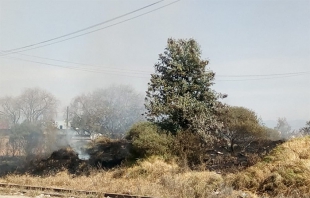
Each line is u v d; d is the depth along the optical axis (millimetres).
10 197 18234
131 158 27891
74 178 26141
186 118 28766
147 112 30094
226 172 23625
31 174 31484
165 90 29875
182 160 25484
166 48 30844
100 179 24094
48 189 20953
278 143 30047
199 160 26250
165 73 30656
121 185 21578
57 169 31516
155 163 25125
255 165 21406
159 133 27484
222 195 17578
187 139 26562
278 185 18469
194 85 29844
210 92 30266
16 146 37344
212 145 29422
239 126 30375
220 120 30578
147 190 19359
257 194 18484
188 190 18531
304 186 17938
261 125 31906
